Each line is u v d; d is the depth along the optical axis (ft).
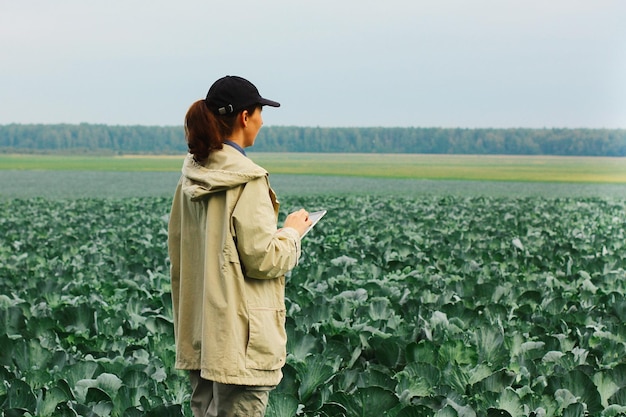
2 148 461.78
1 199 157.17
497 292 34.40
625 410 20.34
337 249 50.49
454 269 44.16
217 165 15.05
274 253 14.67
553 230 71.56
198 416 16.19
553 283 37.40
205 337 14.90
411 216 90.33
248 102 15.35
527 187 223.71
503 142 487.20
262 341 14.90
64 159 399.03
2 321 28.71
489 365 22.75
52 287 35.60
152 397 20.49
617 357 25.18
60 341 27.25
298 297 32.40
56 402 20.24
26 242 61.41
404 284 36.40
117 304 33.30
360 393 19.74
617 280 38.04
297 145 500.33
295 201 131.23
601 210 107.24
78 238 65.82
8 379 21.84
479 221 83.71
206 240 15.02
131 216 91.45
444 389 20.85
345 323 27.73
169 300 31.60
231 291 14.78
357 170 323.78
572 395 20.51
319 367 22.20
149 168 328.70
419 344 24.36
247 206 14.65
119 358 23.56
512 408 19.97
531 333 27.96
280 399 19.70
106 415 19.89
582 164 376.89
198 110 15.21
